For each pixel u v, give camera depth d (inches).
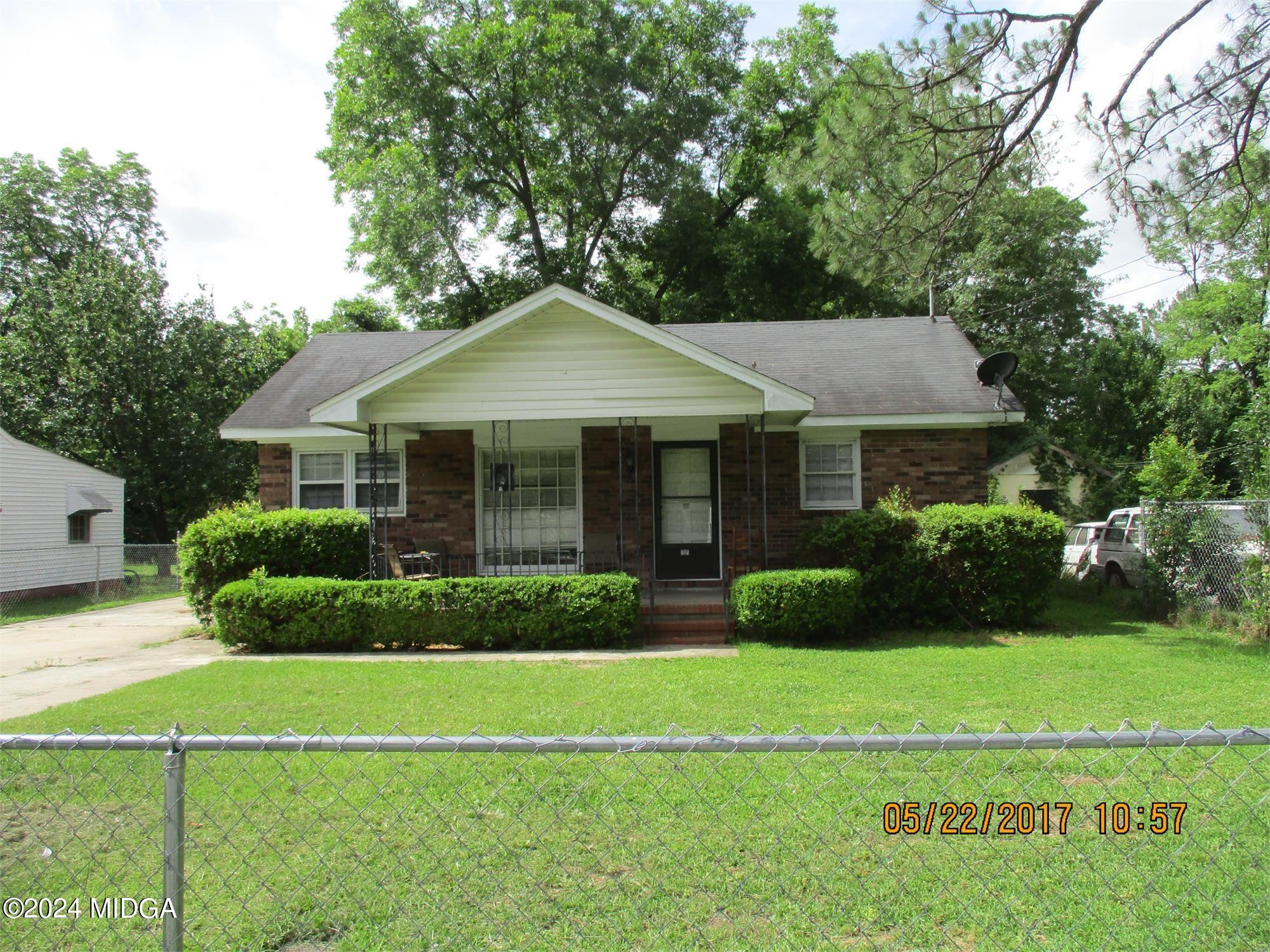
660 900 146.5
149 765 225.6
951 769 212.2
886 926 138.6
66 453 1108.5
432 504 569.9
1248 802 189.8
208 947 134.3
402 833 176.7
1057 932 136.1
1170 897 146.7
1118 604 588.1
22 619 629.3
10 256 1296.8
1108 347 1053.2
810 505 568.4
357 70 1116.5
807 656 404.2
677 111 1154.0
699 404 466.3
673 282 1290.6
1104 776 208.7
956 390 570.6
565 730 256.5
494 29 1086.4
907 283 482.0
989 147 418.6
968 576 487.5
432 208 1026.1
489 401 470.3
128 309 1086.4
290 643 441.1
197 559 492.1
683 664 382.3
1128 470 973.2
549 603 438.0
